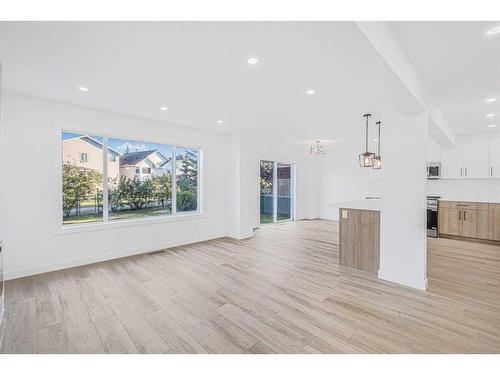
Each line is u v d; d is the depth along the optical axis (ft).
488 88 9.80
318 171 28.89
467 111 12.62
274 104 11.49
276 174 24.88
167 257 13.57
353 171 26.12
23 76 8.57
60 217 11.50
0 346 6.17
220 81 8.89
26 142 10.57
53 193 11.25
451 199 18.47
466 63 7.79
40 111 10.87
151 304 8.38
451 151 18.52
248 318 7.54
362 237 11.59
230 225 18.79
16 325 7.11
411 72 7.71
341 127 16.02
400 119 9.93
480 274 10.93
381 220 10.46
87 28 5.84
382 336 6.62
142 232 14.35
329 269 11.73
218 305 8.32
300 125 15.53
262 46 6.64
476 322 7.26
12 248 10.32
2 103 9.98
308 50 6.83
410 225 9.75
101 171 13.16
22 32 5.99
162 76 8.53
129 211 14.33
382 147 10.37
